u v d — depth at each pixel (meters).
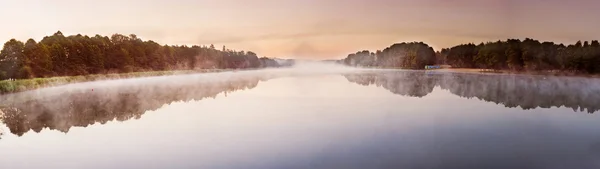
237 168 8.69
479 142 11.13
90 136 12.41
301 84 40.88
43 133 13.06
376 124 14.31
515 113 17.36
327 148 10.47
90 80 48.91
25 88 32.12
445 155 9.65
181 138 11.86
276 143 11.09
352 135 12.18
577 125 14.08
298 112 17.83
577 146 10.59
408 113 17.44
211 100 24.11
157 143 11.23
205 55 120.06
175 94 29.03
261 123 14.59
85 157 9.83
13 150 10.65
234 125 14.17
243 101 23.27
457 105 20.64
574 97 25.56
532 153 9.83
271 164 8.97
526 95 27.03
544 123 14.52
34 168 8.96
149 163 9.19
